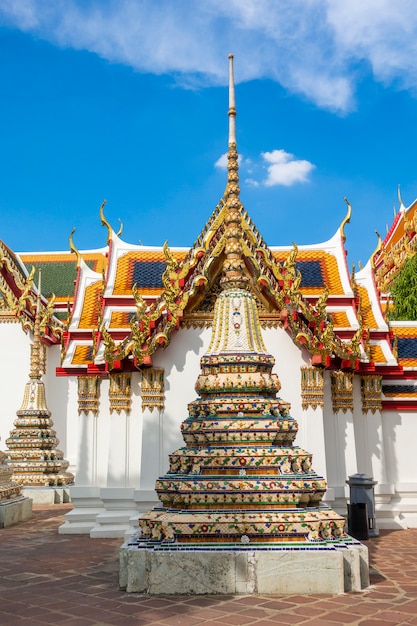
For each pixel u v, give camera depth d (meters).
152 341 14.71
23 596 8.86
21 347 32.41
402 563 11.26
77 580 9.92
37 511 21.28
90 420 16.47
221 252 15.07
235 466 9.40
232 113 11.60
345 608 7.88
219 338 10.80
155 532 9.14
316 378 15.60
